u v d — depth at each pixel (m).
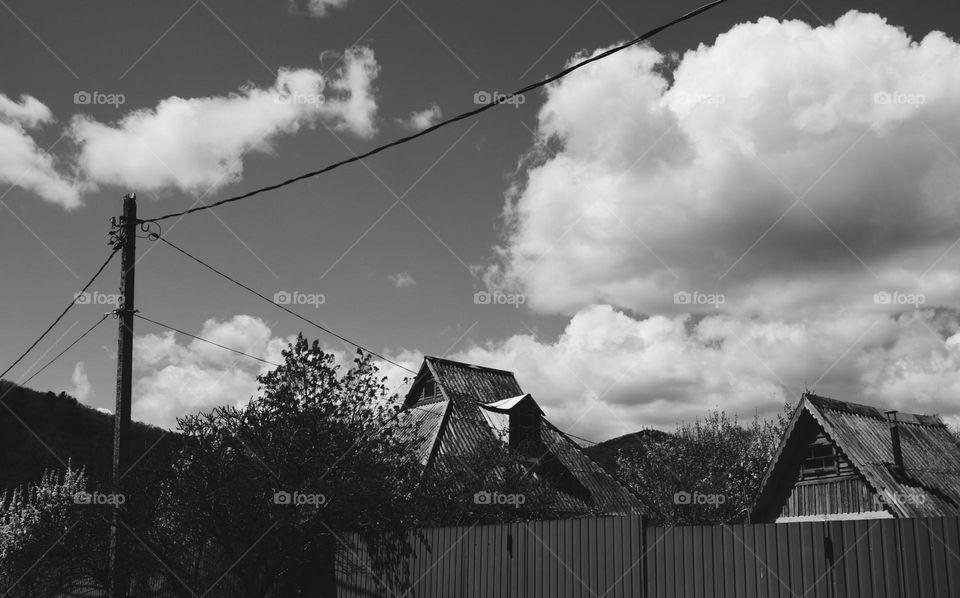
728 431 32.16
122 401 12.67
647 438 31.23
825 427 22.12
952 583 8.08
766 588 9.63
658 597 10.72
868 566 8.80
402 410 16.38
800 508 23.02
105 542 13.99
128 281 13.05
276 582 15.80
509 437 26.08
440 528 14.20
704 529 10.37
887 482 20.47
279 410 14.82
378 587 15.01
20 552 14.28
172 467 14.22
